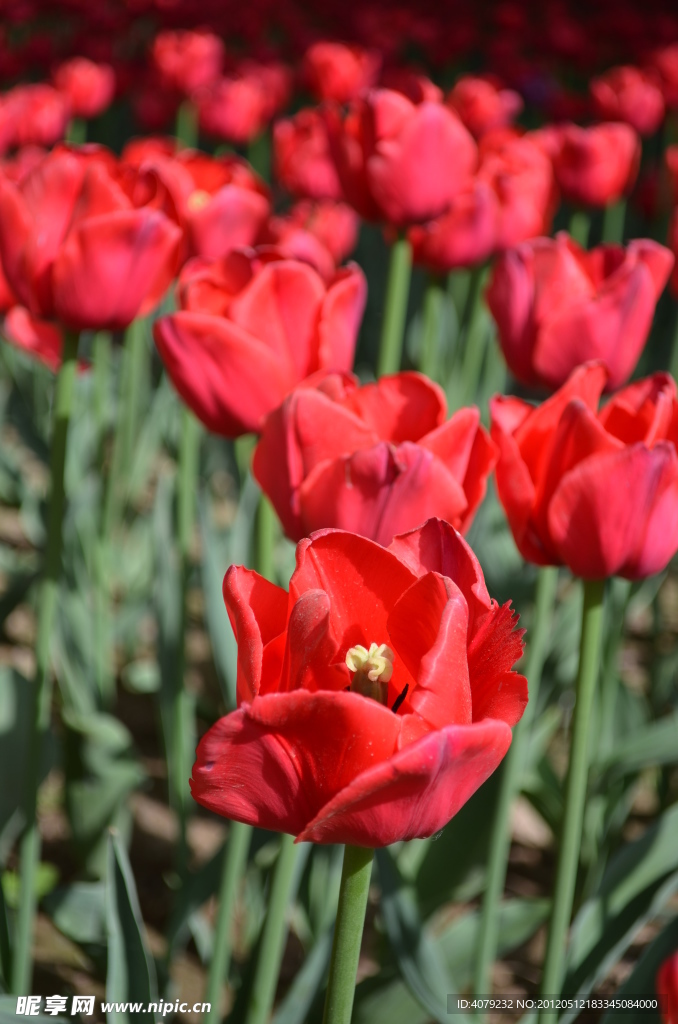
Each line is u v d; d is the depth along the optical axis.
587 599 1.03
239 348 1.04
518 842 1.40
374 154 1.22
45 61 2.86
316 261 1.20
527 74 2.95
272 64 2.84
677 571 2.08
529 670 1.14
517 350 1.15
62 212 1.07
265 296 1.05
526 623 1.30
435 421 1.00
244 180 1.29
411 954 1.07
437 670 0.86
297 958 1.30
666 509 1.00
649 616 1.93
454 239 1.35
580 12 3.46
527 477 1.00
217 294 1.08
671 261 1.13
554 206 1.60
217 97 2.05
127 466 1.73
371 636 0.89
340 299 1.06
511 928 1.18
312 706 0.83
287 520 0.99
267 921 1.07
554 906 1.07
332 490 0.97
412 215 1.23
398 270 1.26
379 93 1.21
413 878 1.23
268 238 1.25
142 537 1.81
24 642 1.74
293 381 1.06
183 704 1.24
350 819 0.86
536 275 1.14
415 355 2.14
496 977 1.28
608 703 1.32
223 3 3.29
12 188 1.06
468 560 0.88
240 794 0.87
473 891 1.24
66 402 1.09
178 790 1.24
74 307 1.07
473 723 0.87
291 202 3.29
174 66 2.35
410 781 0.82
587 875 1.31
